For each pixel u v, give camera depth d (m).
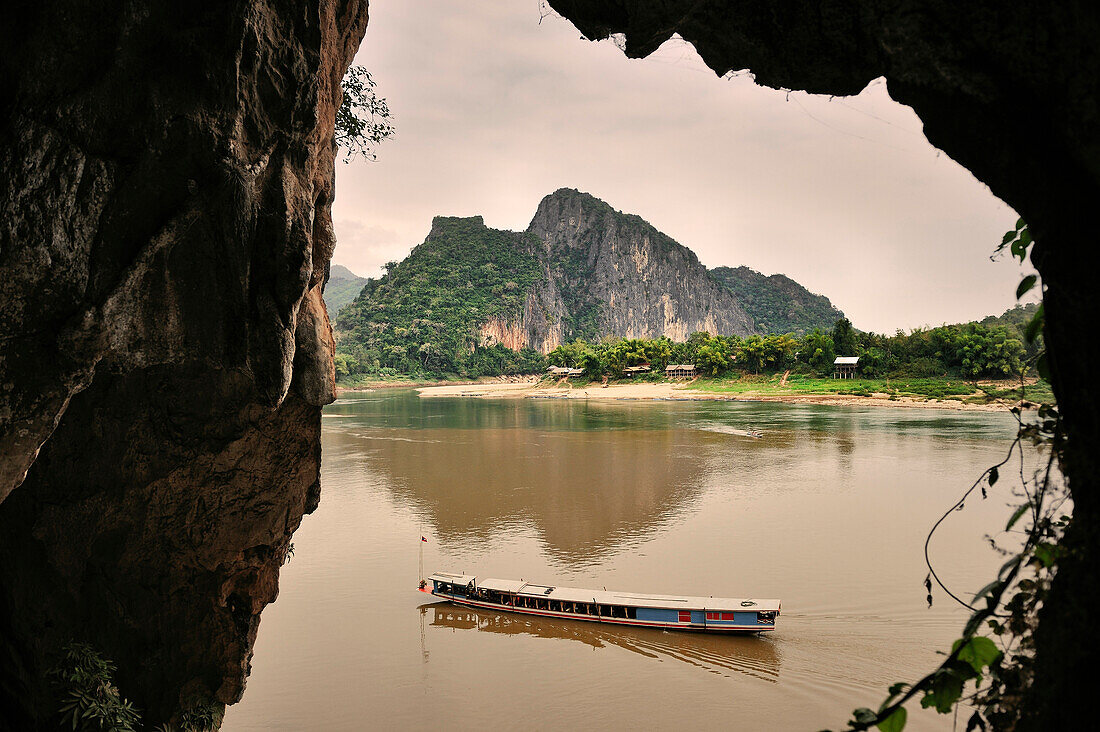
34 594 7.57
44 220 5.15
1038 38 2.82
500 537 23.28
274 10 5.89
